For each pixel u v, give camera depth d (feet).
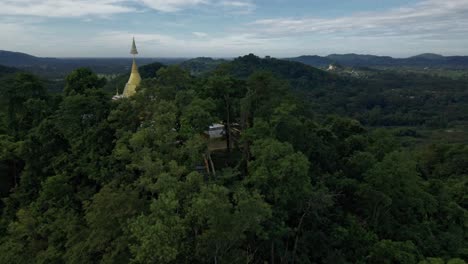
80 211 117.39
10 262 107.24
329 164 149.59
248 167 109.19
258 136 116.78
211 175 110.83
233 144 152.46
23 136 168.04
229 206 77.41
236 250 83.15
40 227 111.75
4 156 147.02
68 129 135.54
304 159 101.14
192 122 114.52
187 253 76.74
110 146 127.85
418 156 311.06
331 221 126.93
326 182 136.36
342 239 118.11
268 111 133.28
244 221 75.46
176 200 76.43
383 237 133.90
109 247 82.38
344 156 166.50
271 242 100.22
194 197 79.00
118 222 84.69
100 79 180.24
